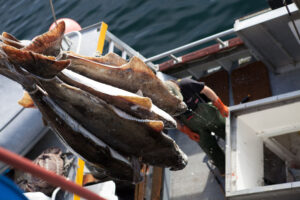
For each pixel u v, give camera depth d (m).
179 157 2.22
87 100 1.83
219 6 6.71
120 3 8.08
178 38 6.66
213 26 6.47
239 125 3.37
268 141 3.80
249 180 3.24
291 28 3.54
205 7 6.84
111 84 1.98
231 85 4.66
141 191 3.71
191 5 7.07
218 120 3.67
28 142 3.23
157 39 6.84
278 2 3.91
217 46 4.65
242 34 4.02
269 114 3.38
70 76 1.82
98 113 1.87
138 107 1.90
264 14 3.91
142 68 2.00
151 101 1.95
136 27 7.28
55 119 1.81
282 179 3.97
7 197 1.31
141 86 2.06
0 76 3.46
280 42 4.08
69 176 3.00
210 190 3.95
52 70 1.60
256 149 3.58
